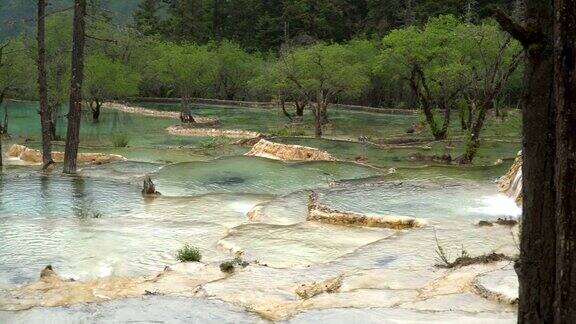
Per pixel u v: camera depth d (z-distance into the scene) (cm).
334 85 4756
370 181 2238
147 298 912
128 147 3478
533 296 461
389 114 6012
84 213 1750
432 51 3838
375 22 8062
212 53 7062
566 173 415
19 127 4741
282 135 4094
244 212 1808
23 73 4697
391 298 895
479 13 6806
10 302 964
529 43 450
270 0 9025
